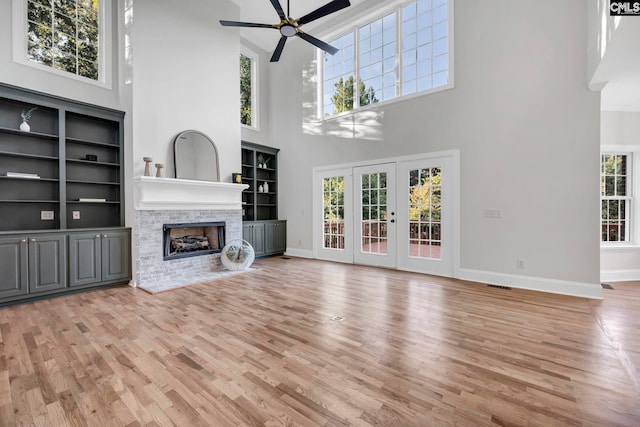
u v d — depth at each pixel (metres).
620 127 4.14
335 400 1.58
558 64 3.48
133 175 3.91
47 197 3.68
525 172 3.72
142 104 4.00
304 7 5.51
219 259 4.95
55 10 3.76
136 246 3.93
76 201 3.74
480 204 4.07
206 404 1.55
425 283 4.02
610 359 1.99
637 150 4.17
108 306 3.12
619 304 3.12
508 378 1.77
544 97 3.58
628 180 4.22
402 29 4.99
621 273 4.12
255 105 6.61
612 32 2.67
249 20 5.92
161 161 4.19
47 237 3.35
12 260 3.11
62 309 3.02
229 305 3.14
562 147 3.48
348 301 3.26
